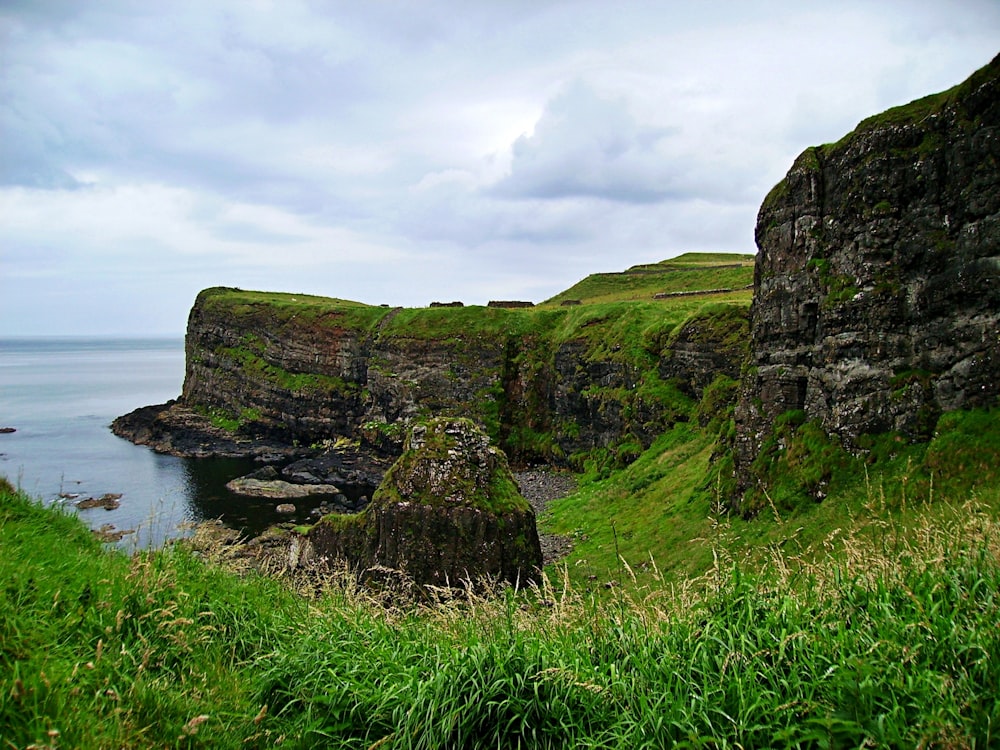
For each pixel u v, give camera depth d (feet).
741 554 63.31
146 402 474.08
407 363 280.31
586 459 216.95
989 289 70.23
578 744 20.33
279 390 310.24
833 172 91.50
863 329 83.82
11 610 22.17
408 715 21.48
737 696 20.45
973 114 73.05
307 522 172.55
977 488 61.41
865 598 25.48
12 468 234.17
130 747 18.61
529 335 274.36
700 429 157.99
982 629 21.18
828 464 83.15
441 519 90.79
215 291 389.80
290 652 26.84
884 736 17.83
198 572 33.01
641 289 387.14
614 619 25.95
